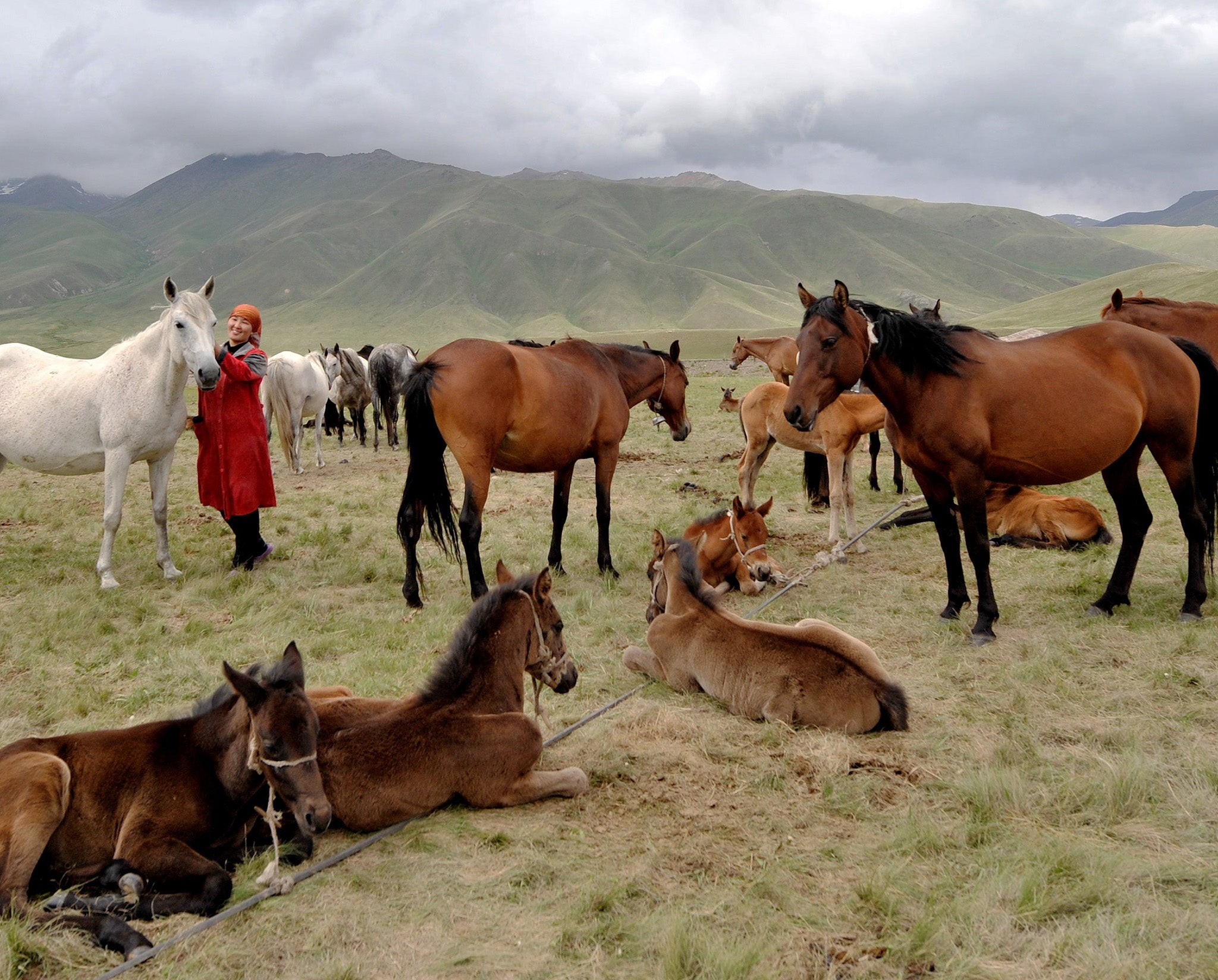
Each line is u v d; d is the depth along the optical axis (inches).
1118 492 307.0
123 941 135.2
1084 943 134.0
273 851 162.2
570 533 439.2
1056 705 229.0
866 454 692.7
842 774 192.4
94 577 366.3
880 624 301.7
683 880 154.3
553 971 131.0
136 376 347.3
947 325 295.7
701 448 744.3
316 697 197.3
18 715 231.6
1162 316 436.5
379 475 641.0
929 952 133.8
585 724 225.9
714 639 235.6
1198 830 167.0
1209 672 243.9
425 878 154.9
